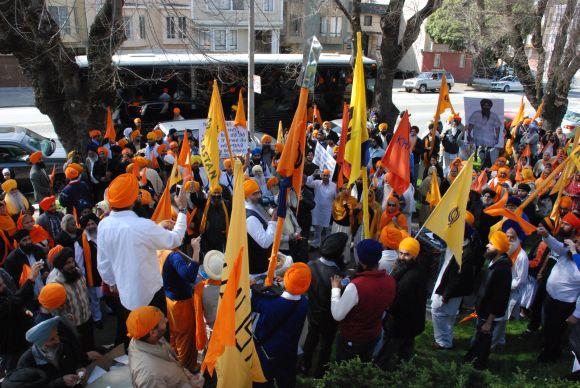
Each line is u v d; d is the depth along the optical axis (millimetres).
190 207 8062
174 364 3881
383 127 13086
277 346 4645
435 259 7383
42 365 4383
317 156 9383
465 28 22516
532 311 7062
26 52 11828
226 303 3797
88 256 6570
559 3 19969
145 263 4629
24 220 6543
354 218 8539
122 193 4566
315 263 5336
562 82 18156
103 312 7371
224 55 18672
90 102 13023
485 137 12234
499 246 5586
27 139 13734
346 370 4461
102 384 4738
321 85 20156
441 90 10828
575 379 5727
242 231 4039
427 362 6125
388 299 4941
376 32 45062
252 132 15195
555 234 7633
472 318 7473
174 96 17859
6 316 5109
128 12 21969
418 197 12961
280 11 31656
